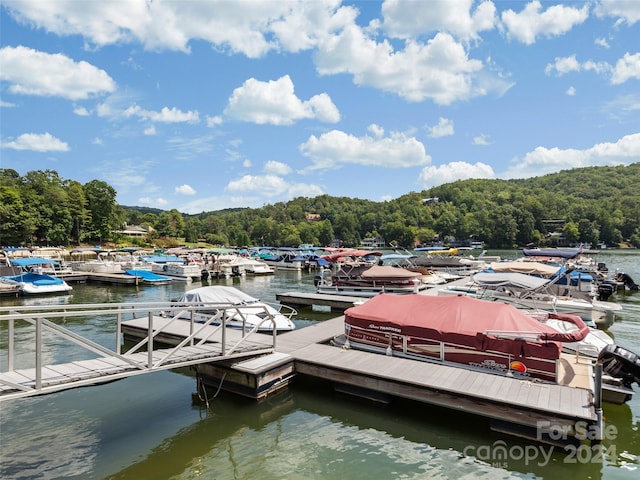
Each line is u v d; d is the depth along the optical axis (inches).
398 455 289.6
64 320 730.8
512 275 601.3
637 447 299.4
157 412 354.9
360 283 928.3
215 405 367.9
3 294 1027.3
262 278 1557.6
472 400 315.9
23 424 331.3
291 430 325.7
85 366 312.5
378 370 373.4
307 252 2233.0
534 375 350.9
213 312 572.7
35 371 269.6
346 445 303.4
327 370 390.9
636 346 549.3
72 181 3722.9
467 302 418.0
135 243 3878.0
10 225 2847.0
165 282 1358.3
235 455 288.8
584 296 685.9
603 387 356.5
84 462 276.5
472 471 270.2
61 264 1577.3
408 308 441.7
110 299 1021.2
